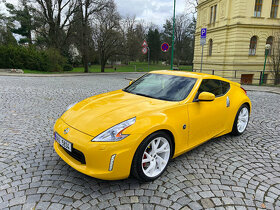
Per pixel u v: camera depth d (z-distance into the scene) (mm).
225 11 23562
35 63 26250
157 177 2910
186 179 2963
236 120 4441
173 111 3082
